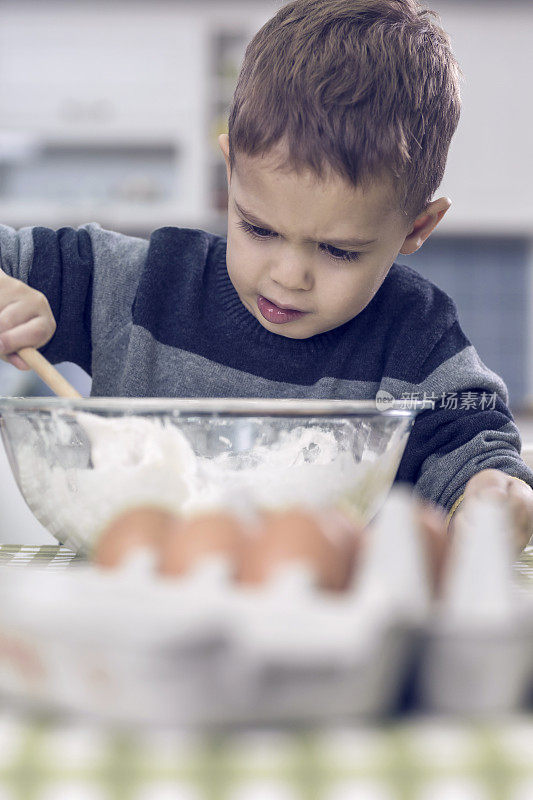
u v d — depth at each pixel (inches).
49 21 148.8
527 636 11.7
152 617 10.6
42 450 22.5
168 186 157.3
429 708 12.0
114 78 150.2
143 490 21.6
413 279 45.2
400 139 32.2
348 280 33.6
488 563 12.2
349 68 32.7
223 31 151.6
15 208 150.8
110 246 46.4
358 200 31.3
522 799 10.1
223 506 16.9
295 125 30.8
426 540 14.1
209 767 9.9
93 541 22.6
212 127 152.4
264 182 31.3
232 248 34.8
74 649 10.9
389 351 42.9
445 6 147.0
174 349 44.0
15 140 151.0
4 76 149.3
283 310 35.5
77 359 46.3
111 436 21.9
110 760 9.9
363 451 23.5
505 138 149.8
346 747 10.4
